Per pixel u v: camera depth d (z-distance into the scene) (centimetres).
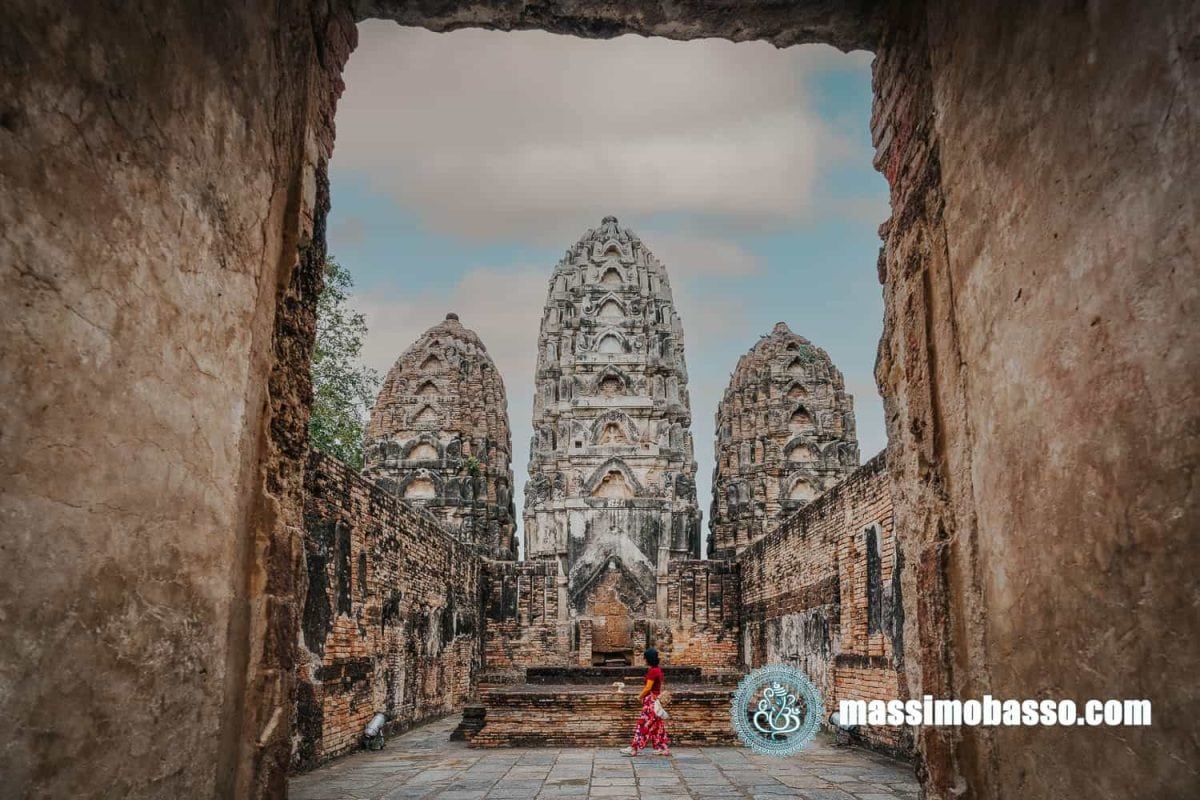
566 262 4309
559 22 637
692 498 3828
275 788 478
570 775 1212
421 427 3938
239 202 466
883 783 1128
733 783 1134
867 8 614
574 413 3975
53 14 322
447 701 2306
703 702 1548
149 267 381
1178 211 307
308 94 545
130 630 366
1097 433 357
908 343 568
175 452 402
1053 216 392
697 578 2842
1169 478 313
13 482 301
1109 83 348
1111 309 347
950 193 510
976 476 477
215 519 439
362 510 1563
